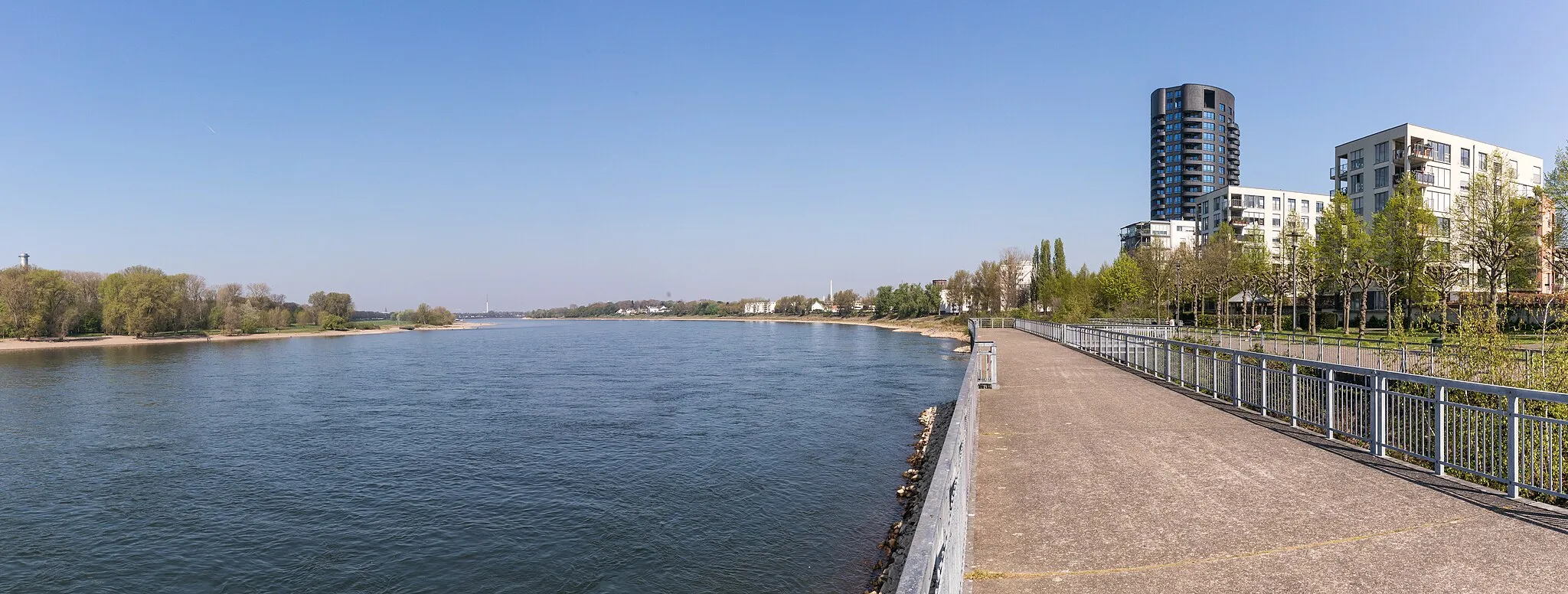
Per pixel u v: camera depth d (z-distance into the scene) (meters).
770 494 17.39
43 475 20.52
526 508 16.98
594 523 15.87
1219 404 15.38
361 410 31.48
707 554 13.91
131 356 67.38
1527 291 43.25
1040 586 5.82
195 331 104.56
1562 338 12.68
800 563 13.29
